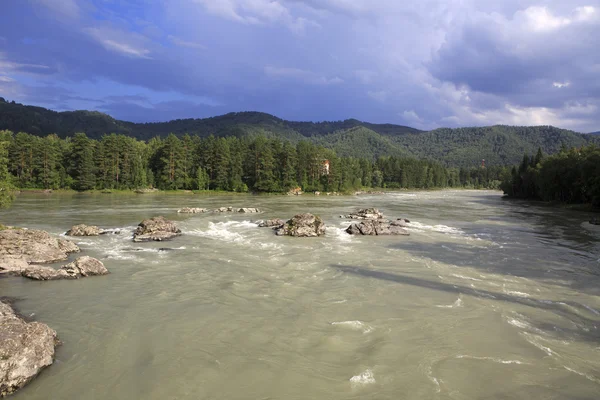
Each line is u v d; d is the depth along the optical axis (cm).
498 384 960
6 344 947
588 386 959
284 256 2377
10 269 1884
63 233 3147
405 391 923
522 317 1417
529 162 13575
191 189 12138
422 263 2261
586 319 1413
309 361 1059
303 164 13275
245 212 5284
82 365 1017
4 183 3512
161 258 2270
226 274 1928
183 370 1001
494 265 2259
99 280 1797
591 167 7850
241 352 1103
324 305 1502
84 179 10312
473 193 17662
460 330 1282
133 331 1232
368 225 3416
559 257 2545
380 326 1302
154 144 14212
